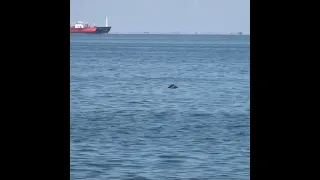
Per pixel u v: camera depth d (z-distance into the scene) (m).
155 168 44.62
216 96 106.12
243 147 53.62
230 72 171.88
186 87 124.19
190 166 45.41
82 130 64.12
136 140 57.59
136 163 46.44
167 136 60.31
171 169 44.38
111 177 41.75
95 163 46.25
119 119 74.19
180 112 82.69
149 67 192.25
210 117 76.94
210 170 43.97
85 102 94.75
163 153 50.69
